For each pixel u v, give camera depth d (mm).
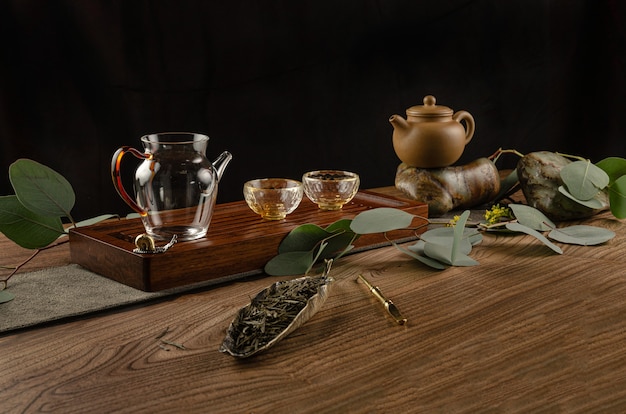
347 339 717
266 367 666
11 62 1406
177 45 1513
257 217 988
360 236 971
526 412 606
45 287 823
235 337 708
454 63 1752
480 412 604
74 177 1492
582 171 1055
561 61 1863
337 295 818
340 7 1619
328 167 1690
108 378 645
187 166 852
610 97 1907
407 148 1138
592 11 1860
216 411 602
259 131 1616
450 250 914
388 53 1684
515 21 1790
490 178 1164
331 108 1664
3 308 765
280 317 729
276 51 1589
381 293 800
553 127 1902
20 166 854
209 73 1548
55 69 1439
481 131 1821
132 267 820
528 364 674
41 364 664
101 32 1453
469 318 762
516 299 809
